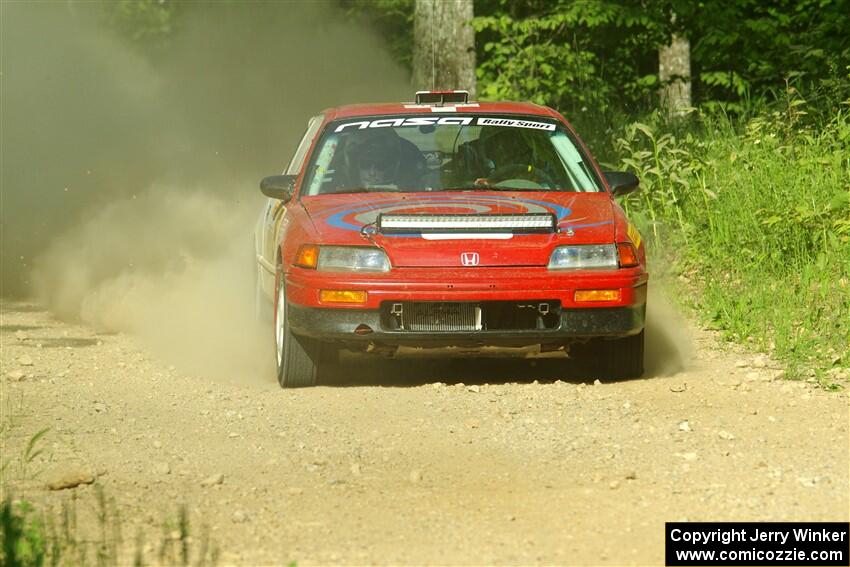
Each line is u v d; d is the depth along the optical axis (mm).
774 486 20281
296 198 30250
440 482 20859
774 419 24891
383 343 27531
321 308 27328
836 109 48719
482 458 22266
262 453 23000
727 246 40781
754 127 46312
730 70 73625
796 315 34656
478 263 27234
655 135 52344
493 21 65188
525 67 66375
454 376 30203
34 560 16219
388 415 25625
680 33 72375
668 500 19656
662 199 42906
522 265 27344
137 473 21875
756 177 43344
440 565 16906
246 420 25719
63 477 21000
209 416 26234
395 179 30250
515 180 30250
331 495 20203
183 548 16906
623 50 75875
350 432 24328
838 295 35875
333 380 29781
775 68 68125
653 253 41719
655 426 24344
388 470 21641
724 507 19266
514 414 25391
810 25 65500
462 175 30281
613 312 27562
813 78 58562
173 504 19891
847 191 41000
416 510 19328
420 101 33406
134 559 17062
